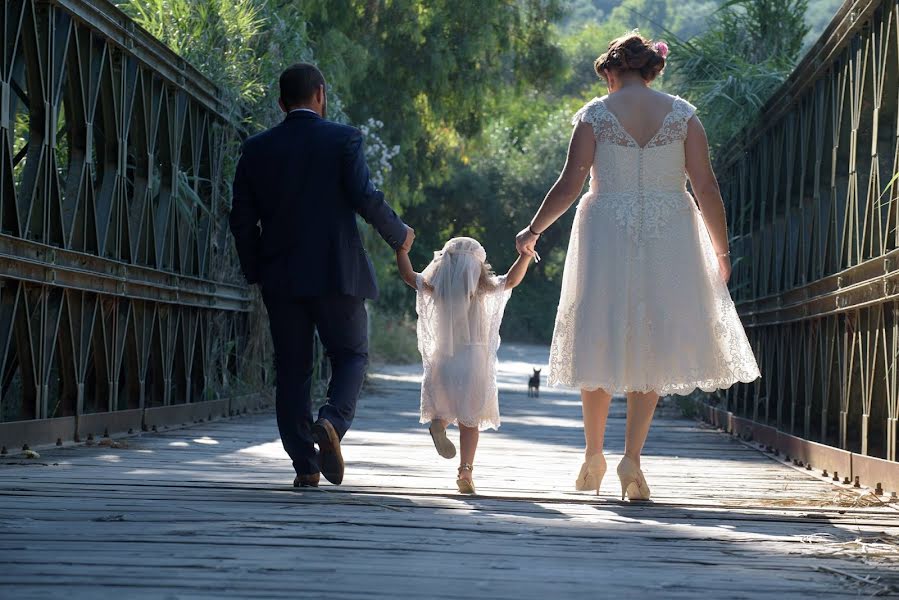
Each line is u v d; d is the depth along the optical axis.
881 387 8.62
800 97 11.48
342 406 6.95
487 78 33.09
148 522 5.44
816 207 10.58
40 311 9.52
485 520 5.82
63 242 9.70
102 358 11.31
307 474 7.13
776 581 4.38
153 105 12.57
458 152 38.28
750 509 6.64
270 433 13.02
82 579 4.09
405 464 9.59
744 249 15.86
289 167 6.93
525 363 51.44
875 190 8.52
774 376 13.27
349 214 7.02
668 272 6.85
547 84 35.12
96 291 10.65
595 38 80.19
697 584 4.29
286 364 7.12
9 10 8.66
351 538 5.12
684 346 6.80
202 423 14.45
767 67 16.20
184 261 13.91
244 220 7.08
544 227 7.16
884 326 8.40
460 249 7.41
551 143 63.91
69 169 10.30
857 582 4.37
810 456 10.33
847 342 9.46
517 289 67.81
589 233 6.95
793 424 11.66
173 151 13.25
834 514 6.44
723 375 6.93
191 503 6.18
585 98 75.31
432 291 7.33
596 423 7.24
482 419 7.23
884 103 8.18
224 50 15.80
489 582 4.21
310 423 7.20
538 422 18.27
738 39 17.55
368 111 31.89
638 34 7.10
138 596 3.84
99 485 6.98
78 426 10.56
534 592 4.06
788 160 12.08
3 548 4.68
